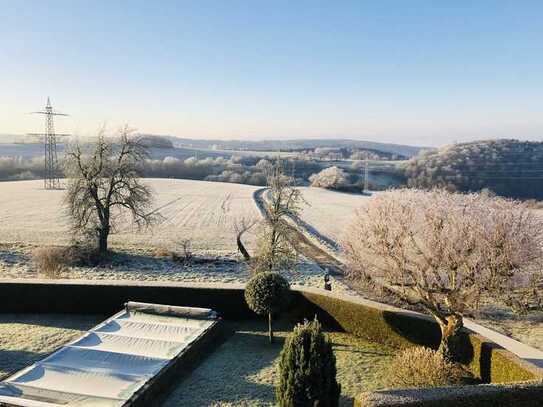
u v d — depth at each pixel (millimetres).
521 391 11664
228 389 14312
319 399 11406
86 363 14758
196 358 16453
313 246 45406
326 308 20156
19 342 17594
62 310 21375
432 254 15711
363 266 18078
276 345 18109
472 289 15156
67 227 47312
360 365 16266
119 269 35156
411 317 17625
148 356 15312
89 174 38688
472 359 15664
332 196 84312
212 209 62312
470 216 15414
